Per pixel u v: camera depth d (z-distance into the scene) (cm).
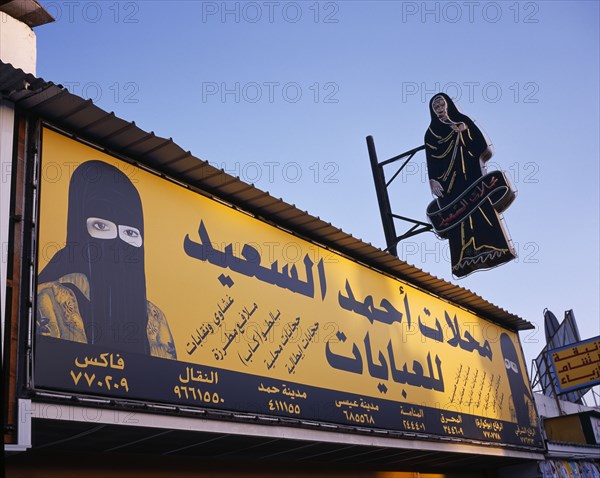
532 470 1488
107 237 646
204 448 770
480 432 1270
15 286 547
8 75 566
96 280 620
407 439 1024
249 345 782
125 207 678
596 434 1934
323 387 884
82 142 654
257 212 872
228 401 721
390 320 1106
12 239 557
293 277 902
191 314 714
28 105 605
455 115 1366
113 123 646
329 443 860
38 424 547
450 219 1302
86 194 639
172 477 776
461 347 1327
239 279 802
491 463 1416
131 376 620
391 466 1204
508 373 1506
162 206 726
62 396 546
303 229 947
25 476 623
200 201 783
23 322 542
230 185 796
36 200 585
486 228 1245
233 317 771
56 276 582
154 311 670
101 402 577
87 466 683
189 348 696
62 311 577
